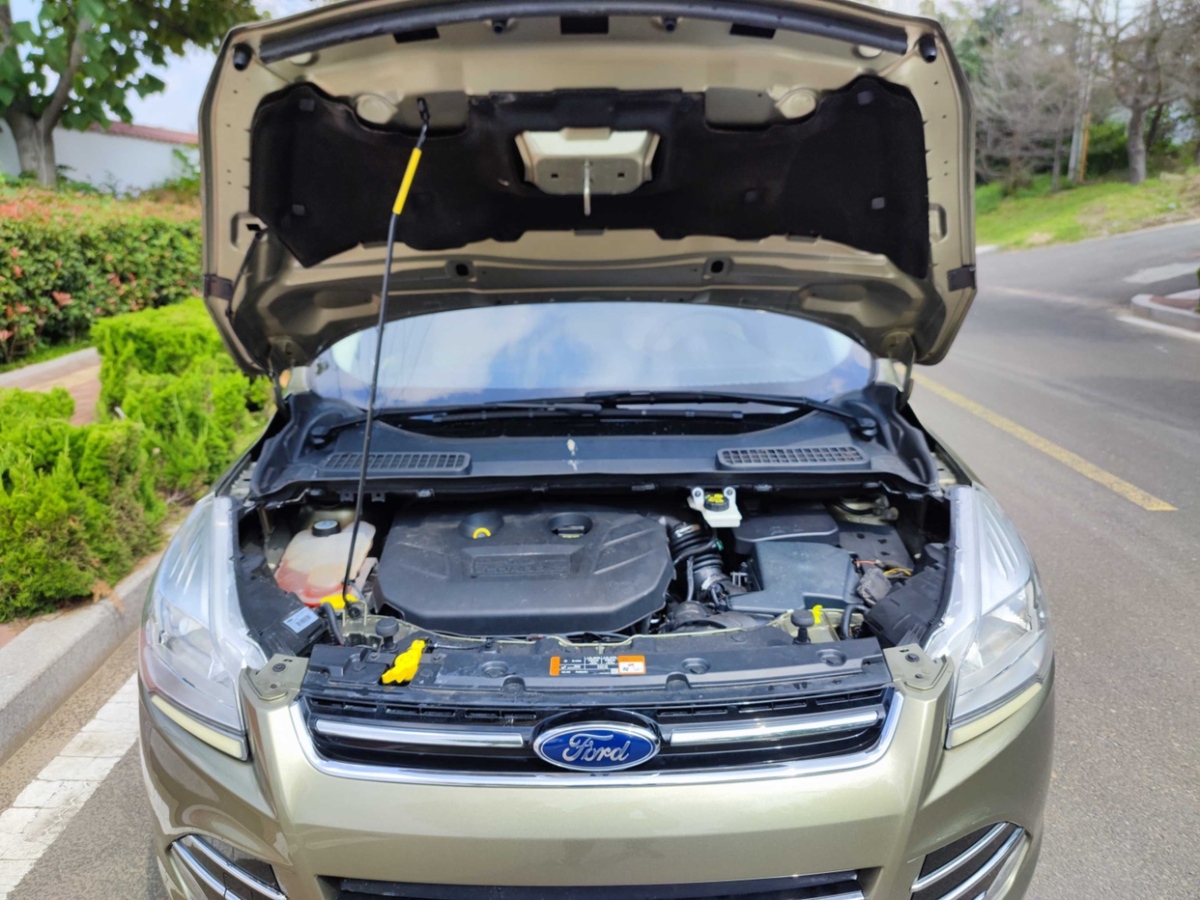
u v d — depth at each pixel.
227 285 2.41
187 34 14.51
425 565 2.13
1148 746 2.79
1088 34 26.38
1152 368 8.38
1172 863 2.33
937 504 2.32
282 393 2.79
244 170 2.19
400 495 2.42
